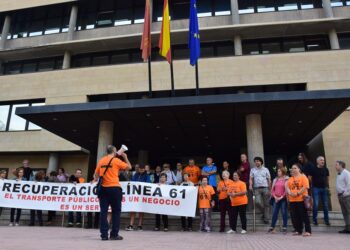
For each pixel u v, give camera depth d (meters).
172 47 23.16
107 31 24.05
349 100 11.94
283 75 19.72
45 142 22.02
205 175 11.79
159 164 22.94
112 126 14.70
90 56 24.38
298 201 8.66
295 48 21.75
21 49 24.17
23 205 11.44
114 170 6.66
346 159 17.81
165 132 16.62
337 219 11.07
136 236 7.75
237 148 20.89
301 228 8.68
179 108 12.90
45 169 22.48
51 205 11.37
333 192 17.34
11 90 23.33
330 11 21.06
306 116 13.88
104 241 6.16
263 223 10.97
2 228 9.80
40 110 13.43
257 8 22.88
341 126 18.30
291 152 21.98
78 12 25.38
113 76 21.75
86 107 13.12
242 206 9.63
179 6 23.83
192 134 17.09
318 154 18.83
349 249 5.30
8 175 22.91
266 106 12.71
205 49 22.64
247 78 20.08
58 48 23.88
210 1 23.61
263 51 22.05
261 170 11.02
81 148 21.48
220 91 20.64
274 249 5.22
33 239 6.35
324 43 21.62
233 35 22.00
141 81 21.28
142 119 14.38
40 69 25.05
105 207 6.55
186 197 10.66
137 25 23.70
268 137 17.66
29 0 25.70
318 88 19.12
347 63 19.25
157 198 10.71
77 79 22.27
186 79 20.67
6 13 26.36
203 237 7.81
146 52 15.12
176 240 6.78
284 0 22.77
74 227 11.34
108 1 25.02
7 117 23.36
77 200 11.27
